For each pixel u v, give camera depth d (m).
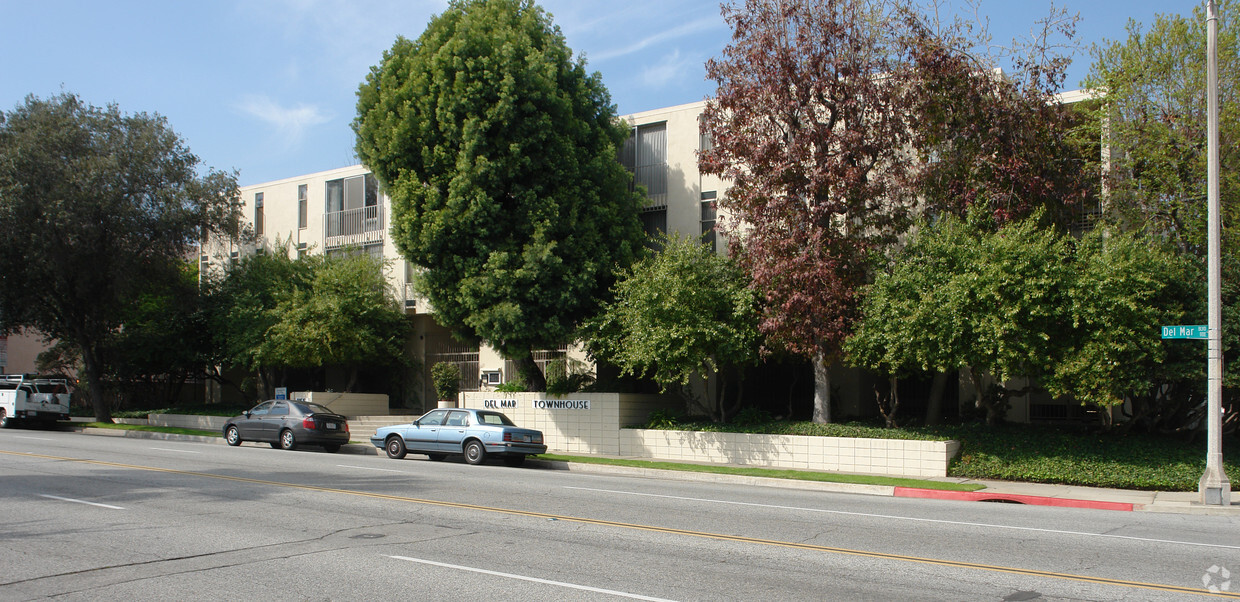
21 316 32.88
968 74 18.59
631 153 26.94
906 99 18.97
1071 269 16.80
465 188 21.33
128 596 6.98
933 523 11.59
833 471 19.77
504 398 25.59
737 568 8.34
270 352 29.56
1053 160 19.05
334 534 9.91
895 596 7.27
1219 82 18.23
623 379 26.09
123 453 20.56
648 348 20.42
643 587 7.46
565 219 22.14
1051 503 15.20
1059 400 22.69
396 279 32.19
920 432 19.77
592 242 22.41
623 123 24.91
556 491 14.59
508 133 21.88
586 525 10.84
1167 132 18.08
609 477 18.62
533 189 22.02
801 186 19.39
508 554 8.85
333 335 28.94
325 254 32.53
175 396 39.59
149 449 22.09
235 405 35.66
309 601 6.85
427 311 30.94
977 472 18.39
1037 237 17.31
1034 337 16.92
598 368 26.48
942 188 19.48
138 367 35.75
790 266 18.59
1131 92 18.78
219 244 34.66
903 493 16.52
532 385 25.69
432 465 19.58
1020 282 16.69
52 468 16.81
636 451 23.02
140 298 35.03
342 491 13.82
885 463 19.27
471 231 21.70
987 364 17.50
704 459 21.81
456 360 31.88
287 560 8.42
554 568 8.20
